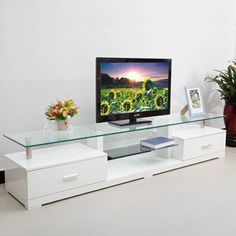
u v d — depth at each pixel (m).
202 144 3.79
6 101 3.09
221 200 2.82
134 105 3.54
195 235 2.27
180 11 4.23
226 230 2.33
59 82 3.37
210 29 4.61
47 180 2.68
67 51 3.38
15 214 2.55
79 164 2.84
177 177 3.35
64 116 2.97
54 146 3.33
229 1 4.79
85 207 2.67
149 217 2.51
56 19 3.26
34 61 3.19
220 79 4.80
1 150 3.13
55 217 2.51
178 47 4.29
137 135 4.05
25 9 3.07
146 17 3.92
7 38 3.01
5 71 3.04
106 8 3.57
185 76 4.44
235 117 4.47
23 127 3.22
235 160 3.93
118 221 2.45
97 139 3.12
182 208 2.66
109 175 3.17
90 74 3.57
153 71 3.64
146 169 3.36
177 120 3.72
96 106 3.25
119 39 3.73
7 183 2.93
